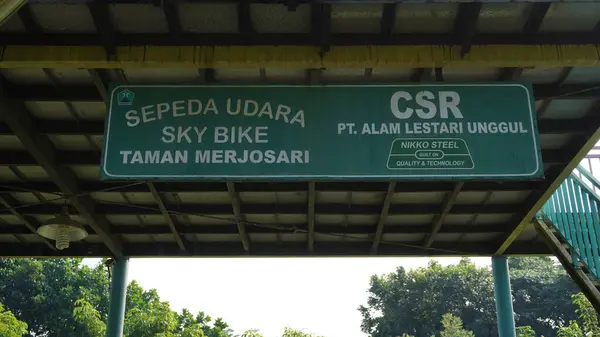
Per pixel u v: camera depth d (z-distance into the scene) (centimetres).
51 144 820
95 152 841
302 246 1114
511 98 659
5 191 903
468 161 634
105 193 925
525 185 911
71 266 4344
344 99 664
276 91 668
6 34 611
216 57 612
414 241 1119
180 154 638
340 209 988
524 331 3669
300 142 646
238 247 1112
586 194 966
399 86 668
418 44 622
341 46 619
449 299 5025
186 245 1107
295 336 2880
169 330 3350
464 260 5391
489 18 607
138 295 3925
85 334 3831
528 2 546
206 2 539
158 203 908
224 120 654
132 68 627
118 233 1049
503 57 617
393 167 635
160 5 543
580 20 611
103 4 554
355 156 641
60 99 720
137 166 631
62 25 607
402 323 5069
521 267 5488
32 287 4059
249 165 638
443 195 952
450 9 591
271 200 970
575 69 697
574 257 940
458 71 688
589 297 909
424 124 651
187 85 666
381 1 523
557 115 791
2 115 700
